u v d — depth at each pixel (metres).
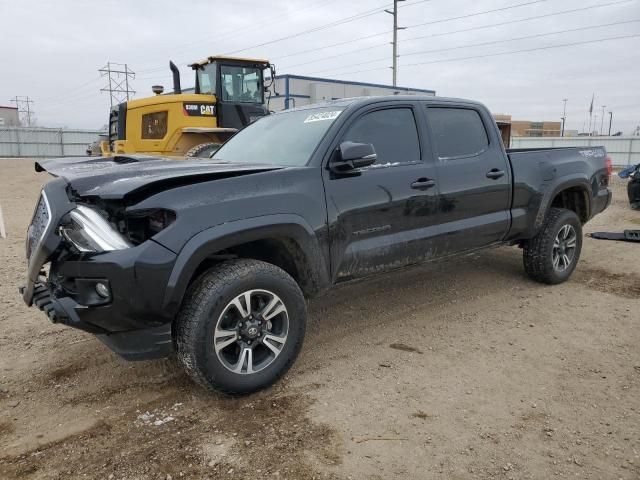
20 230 8.99
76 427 3.09
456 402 3.32
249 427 3.06
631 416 3.16
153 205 3.01
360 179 3.94
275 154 4.12
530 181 5.29
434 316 4.87
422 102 4.58
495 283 5.87
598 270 6.42
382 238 4.12
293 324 3.52
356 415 3.17
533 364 3.87
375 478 2.61
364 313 4.97
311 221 3.60
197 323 3.10
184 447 2.88
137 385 3.58
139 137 12.14
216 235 3.13
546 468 2.69
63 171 3.69
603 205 6.34
